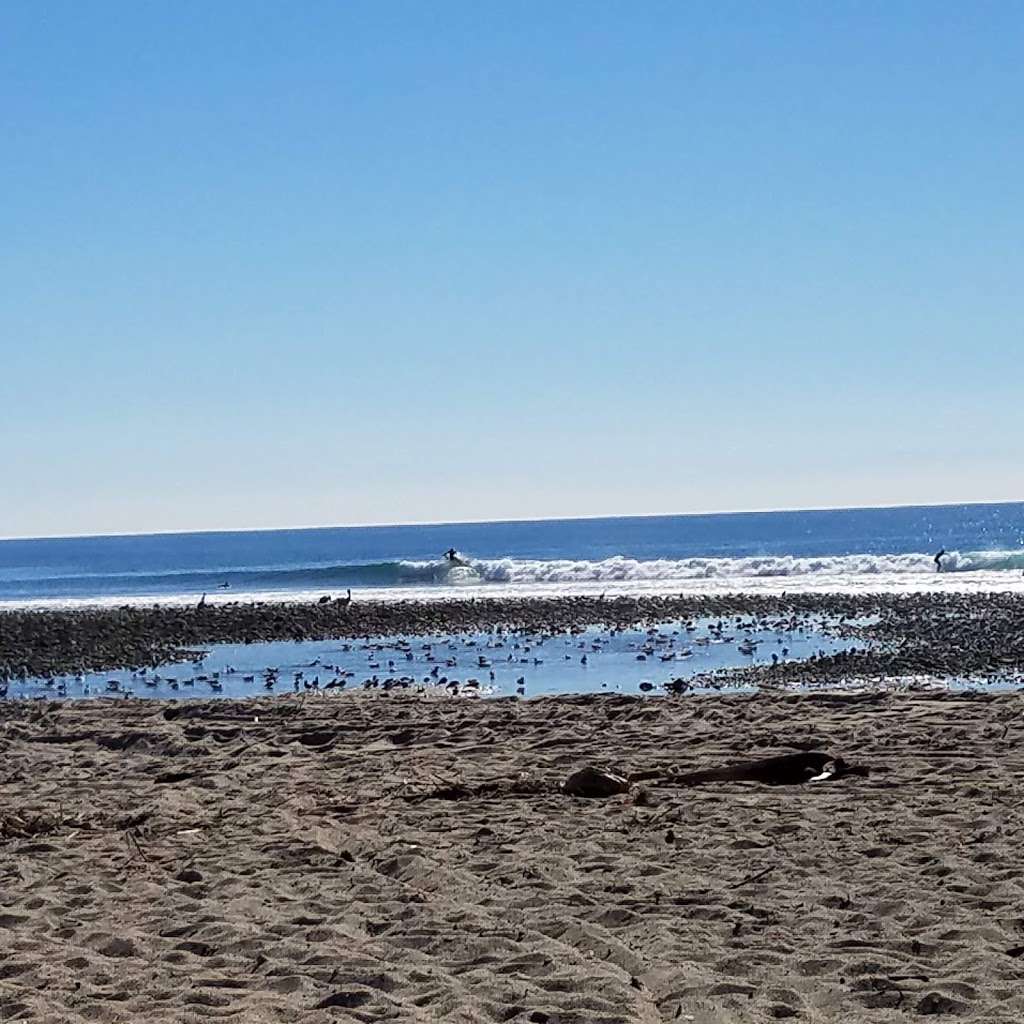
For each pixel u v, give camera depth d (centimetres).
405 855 909
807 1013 591
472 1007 608
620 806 1061
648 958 676
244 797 1159
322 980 664
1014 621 2859
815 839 919
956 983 615
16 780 1309
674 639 2819
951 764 1168
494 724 1520
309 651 2870
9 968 705
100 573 8681
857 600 3647
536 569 5588
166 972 691
